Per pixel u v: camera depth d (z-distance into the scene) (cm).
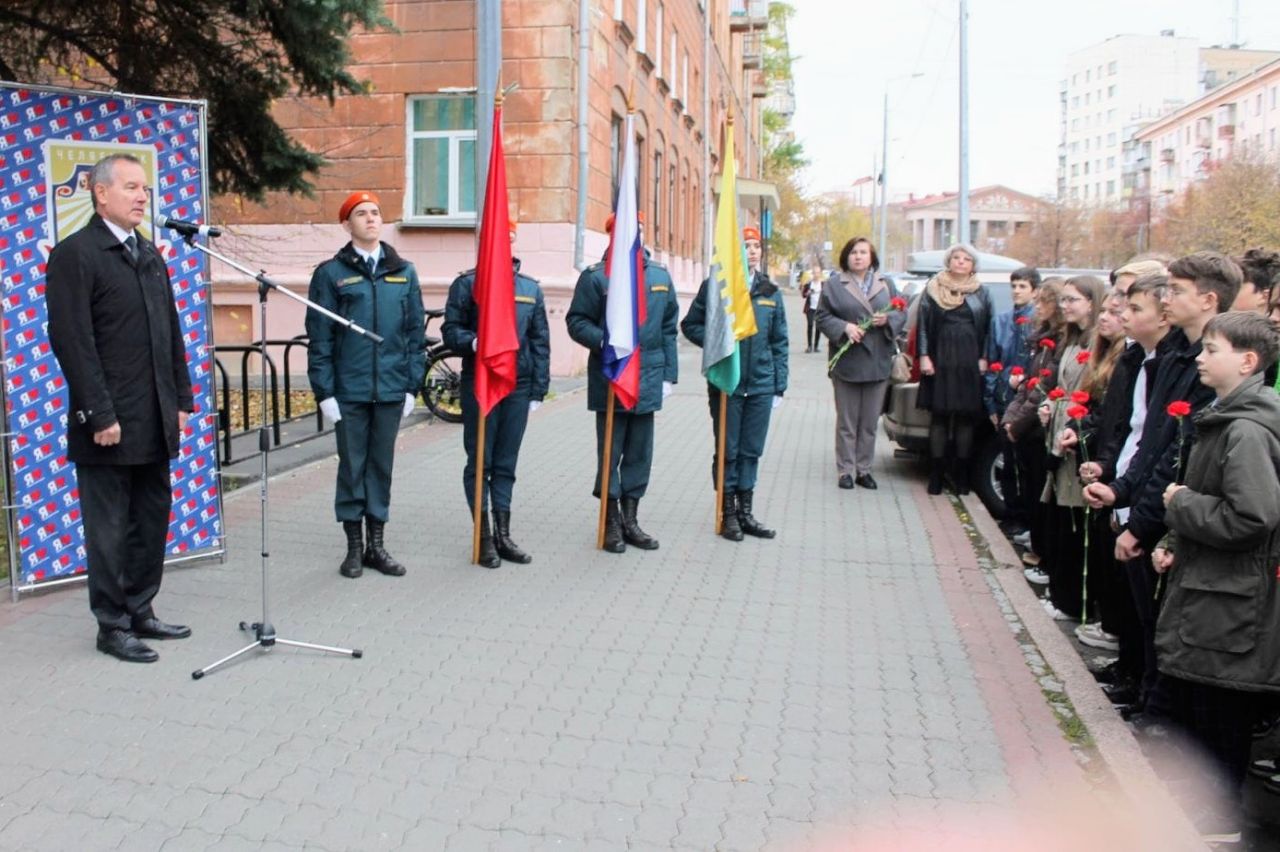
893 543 744
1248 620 374
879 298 892
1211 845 389
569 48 1578
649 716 452
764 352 734
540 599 602
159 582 527
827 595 624
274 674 486
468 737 428
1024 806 385
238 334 1691
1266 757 466
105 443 480
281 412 1241
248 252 1468
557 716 450
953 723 454
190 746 415
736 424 736
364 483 638
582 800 381
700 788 392
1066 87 13300
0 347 564
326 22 795
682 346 2584
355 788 386
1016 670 516
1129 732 446
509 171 1602
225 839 350
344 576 631
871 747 429
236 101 841
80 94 576
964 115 2336
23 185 565
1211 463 377
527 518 784
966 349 846
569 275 1598
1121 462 481
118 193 487
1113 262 6856
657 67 2414
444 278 1634
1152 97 12056
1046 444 620
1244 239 4362
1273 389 393
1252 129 8038
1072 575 596
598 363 691
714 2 3675
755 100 6053
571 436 1122
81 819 361
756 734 438
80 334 475
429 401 1200
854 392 908
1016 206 13125
